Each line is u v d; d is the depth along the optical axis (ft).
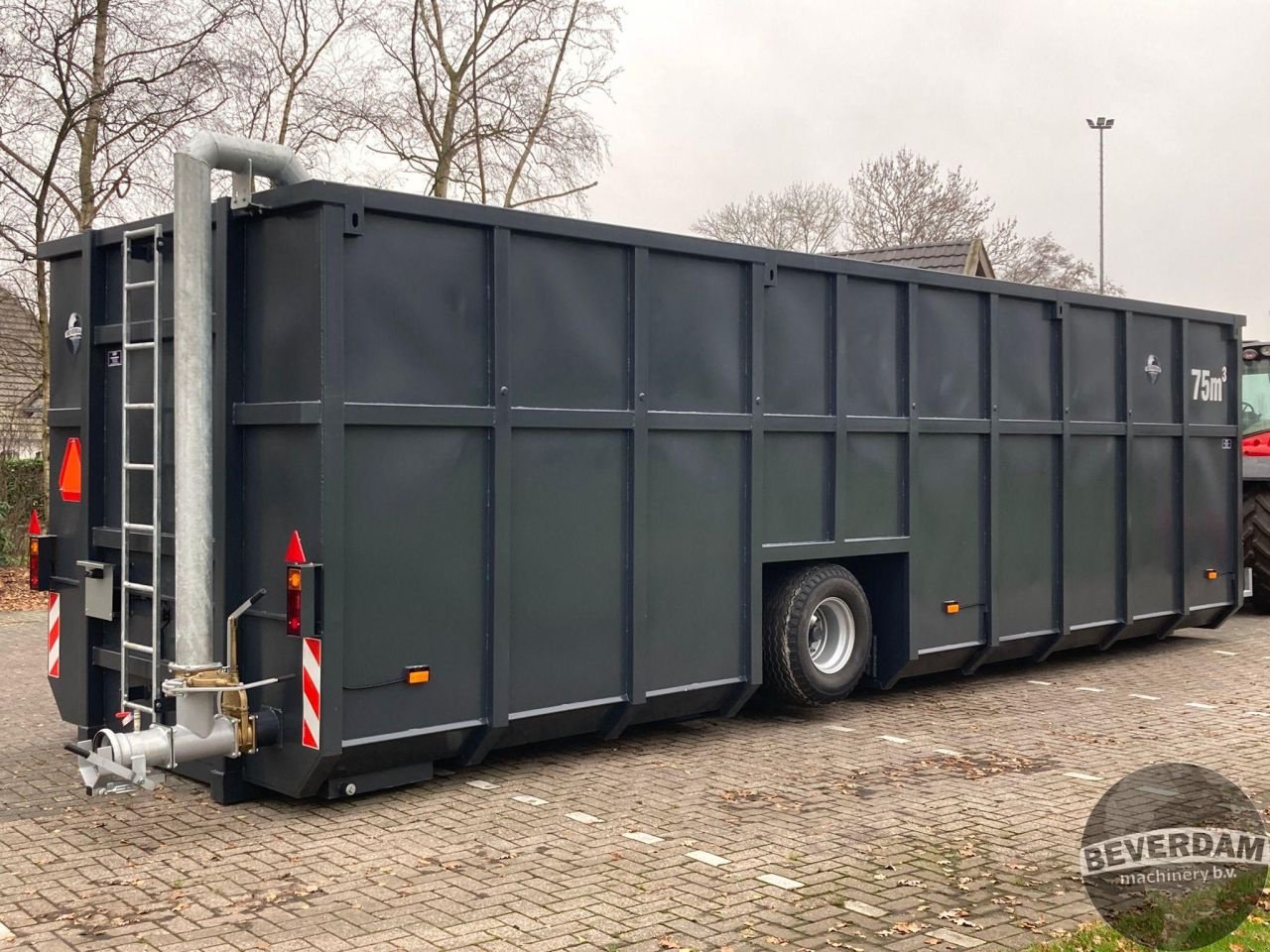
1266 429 43.65
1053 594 32.19
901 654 28.43
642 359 23.04
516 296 21.25
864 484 27.37
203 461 18.94
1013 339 30.91
